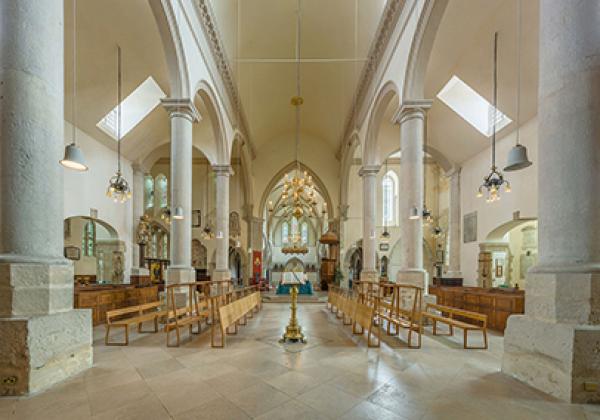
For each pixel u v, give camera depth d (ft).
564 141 9.76
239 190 59.36
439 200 58.49
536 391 9.75
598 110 9.39
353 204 55.67
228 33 30.32
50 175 10.07
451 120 34.91
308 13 31.30
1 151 9.29
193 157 60.29
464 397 9.32
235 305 17.98
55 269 10.00
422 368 11.96
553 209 9.99
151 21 22.33
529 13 19.85
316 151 58.29
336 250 54.85
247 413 8.25
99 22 21.53
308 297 37.83
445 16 21.83
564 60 9.79
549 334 9.59
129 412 8.21
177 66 21.02
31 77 9.62
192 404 8.75
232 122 38.47
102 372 11.20
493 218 33.76
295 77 41.50
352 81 38.09
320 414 8.23
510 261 35.76
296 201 32.40
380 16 26.43
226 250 36.04
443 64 26.73
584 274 9.16
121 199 27.43
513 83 25.30
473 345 15.75
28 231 9.52
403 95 22.59
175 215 21.61
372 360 12.92
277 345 15.33
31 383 9.07
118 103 28.94
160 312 19.56
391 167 60.39
